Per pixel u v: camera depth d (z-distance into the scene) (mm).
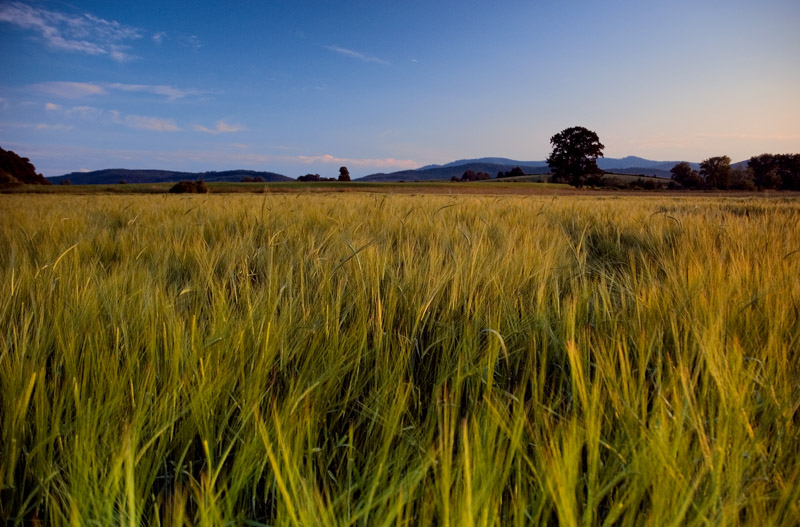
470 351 1249
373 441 946
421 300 1638
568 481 680
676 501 689
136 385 1022
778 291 1539
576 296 1471
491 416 823
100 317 1320
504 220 4105
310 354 1174
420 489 769
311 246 2334
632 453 794
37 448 827
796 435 868
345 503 744
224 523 694
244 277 1845
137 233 3084
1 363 1005
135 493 772
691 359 1138
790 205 8188
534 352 1195
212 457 924
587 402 861
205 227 3590
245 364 1164
